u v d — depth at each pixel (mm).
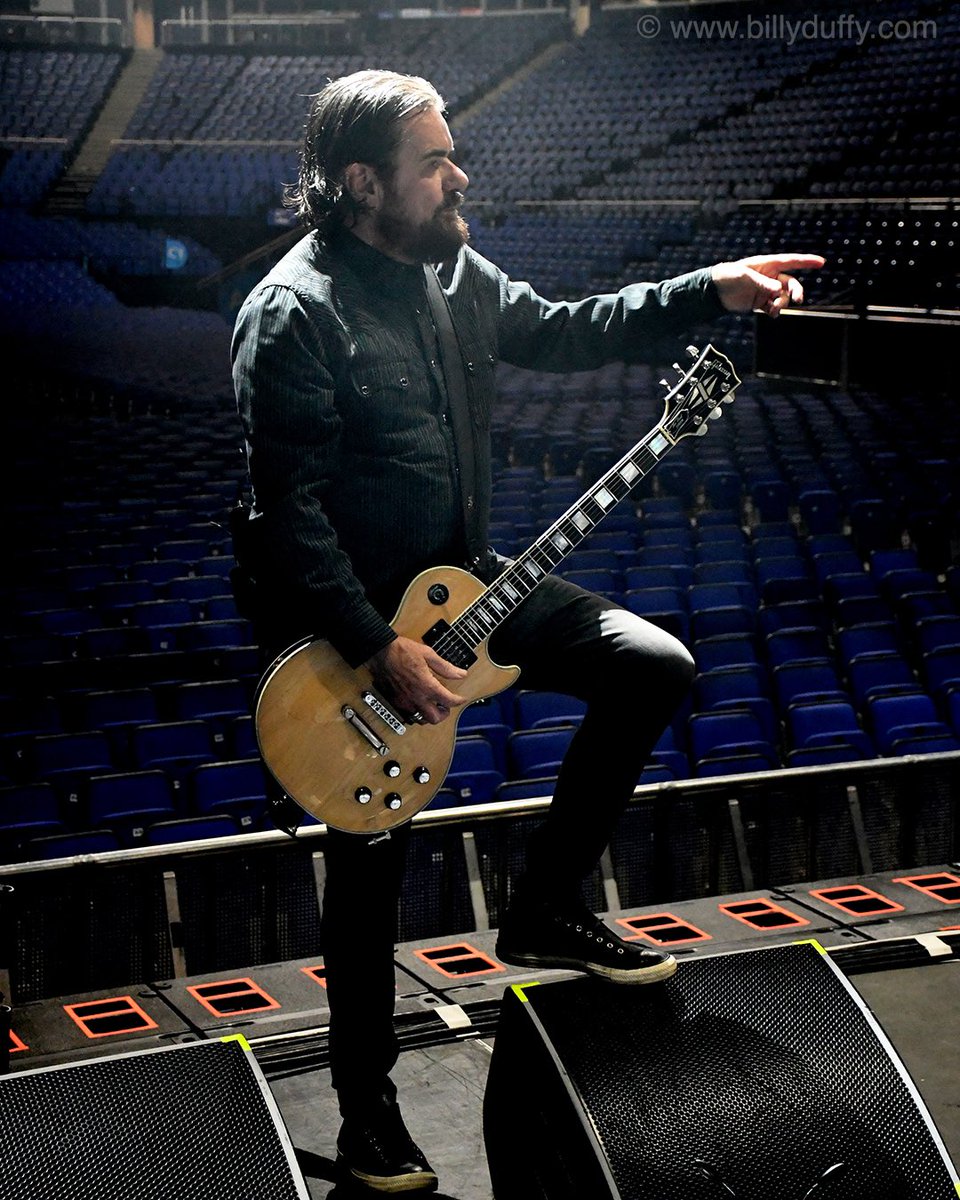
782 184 21031
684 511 12445
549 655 2326
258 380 2150
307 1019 3697
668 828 4793
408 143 2156
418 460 2262
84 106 26188
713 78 24344
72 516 12094
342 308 2207
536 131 25109
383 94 2156
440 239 2203
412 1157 2568
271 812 2336
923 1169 2311
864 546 10797
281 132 25984
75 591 9672
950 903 4480
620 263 21531
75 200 25141
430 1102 3281
